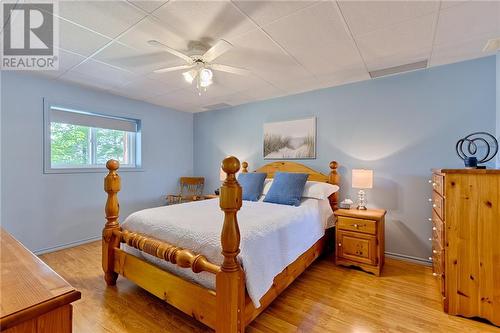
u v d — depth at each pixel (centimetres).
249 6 165
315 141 347
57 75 293
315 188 293
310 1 160
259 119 408
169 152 460
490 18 178
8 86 279
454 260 182
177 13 173
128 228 220
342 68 271
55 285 60
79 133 354
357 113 315
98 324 171
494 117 238
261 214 222
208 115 483
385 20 181
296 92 361
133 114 401
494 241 170
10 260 74
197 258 153
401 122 286
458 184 180
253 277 152
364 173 277
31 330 51
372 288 223
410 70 276
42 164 304
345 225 267
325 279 241
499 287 168
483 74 243
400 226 286
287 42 214
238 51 231
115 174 229
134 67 269
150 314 183
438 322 175
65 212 325
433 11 170
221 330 140
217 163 468
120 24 187
